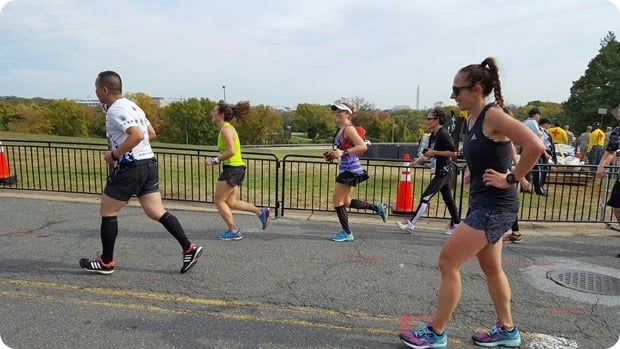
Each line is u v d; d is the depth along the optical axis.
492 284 2.79
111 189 3.78
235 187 5.11
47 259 4.33
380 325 3.15
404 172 6.67
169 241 5.00
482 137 2.48
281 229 5.69
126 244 4.86
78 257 4.40
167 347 2.76
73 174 10.04
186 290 3.67
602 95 40.84
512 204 2.54
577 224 6.38
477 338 2.90
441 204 7.95
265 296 3.59
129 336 2.88
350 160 4.97
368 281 3.98
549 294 3.78
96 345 2.75
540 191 7.91
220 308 3.35
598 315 3.38
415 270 4.30
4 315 3.13
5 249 4.60
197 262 4.34
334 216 6.52
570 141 18.02
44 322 3.04
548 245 5.31
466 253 2.59
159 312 3.25
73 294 3.53
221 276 4.00
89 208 6.46
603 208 6.47
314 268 4.28
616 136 4.91
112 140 3.75
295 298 3.57
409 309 3.42
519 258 4.77
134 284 3.76
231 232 5.15
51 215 6.03
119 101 3.69
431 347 2.75
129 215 6.11
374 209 5.39
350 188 5.08
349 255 4.71
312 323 3.15
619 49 41.84
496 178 2.43
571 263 4.63
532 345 2.92
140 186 3.84
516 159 4.47
